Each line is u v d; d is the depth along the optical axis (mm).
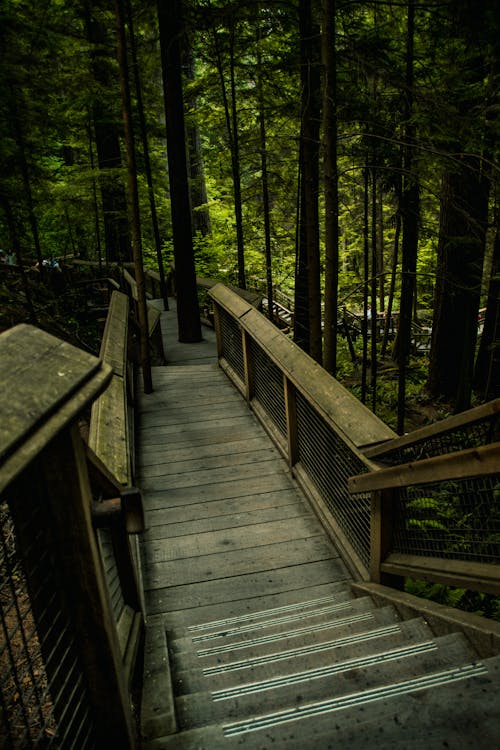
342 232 18688
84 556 1290
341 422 3236
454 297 8523
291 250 12688
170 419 5918
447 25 5434
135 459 5020
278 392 4961
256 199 13898
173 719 1853
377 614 2758
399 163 5945
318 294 6477
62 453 1193
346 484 3502
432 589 3773
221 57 9672
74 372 1126
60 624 1305
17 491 1153
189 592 3367
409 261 6820
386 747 1510
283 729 1600
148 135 11945
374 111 5672
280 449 4992
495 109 5227
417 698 1659
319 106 6457
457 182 7355
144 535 3938
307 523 4047
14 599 1101
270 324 5109
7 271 9734
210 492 4477
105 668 1429
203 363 9203
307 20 6203
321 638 2604
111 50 9859
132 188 6066
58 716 1291
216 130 11625
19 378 996
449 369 9469
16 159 7016
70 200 9375
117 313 5895
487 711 1597
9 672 1062
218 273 16625
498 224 6531
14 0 6453
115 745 1554
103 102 10484
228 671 2307
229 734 1651
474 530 2426
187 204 9852
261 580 3457
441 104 4934
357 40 5734
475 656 2088
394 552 3059
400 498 2938
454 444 3258
